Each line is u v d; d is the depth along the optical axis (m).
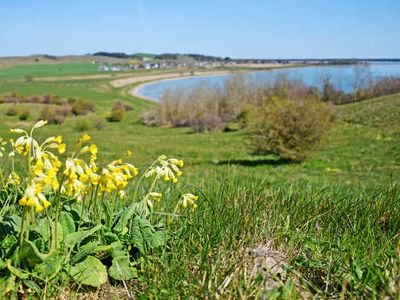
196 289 2.45
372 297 2.32
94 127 59.84
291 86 67.00
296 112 24.89
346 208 3.90
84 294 2.59
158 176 3.10
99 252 2.81
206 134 49.22
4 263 2.45
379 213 3.80
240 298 2.32
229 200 3.89
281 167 24.92
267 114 25.70
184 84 141.25
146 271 2.71
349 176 20.91
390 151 29.25
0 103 86.12
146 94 116.88
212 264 2.74
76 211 3.01
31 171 2.38
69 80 159.12
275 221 3.56
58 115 67.25
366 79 73.06
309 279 2.75
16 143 2.34
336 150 30.39
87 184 2.85
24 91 110.62
